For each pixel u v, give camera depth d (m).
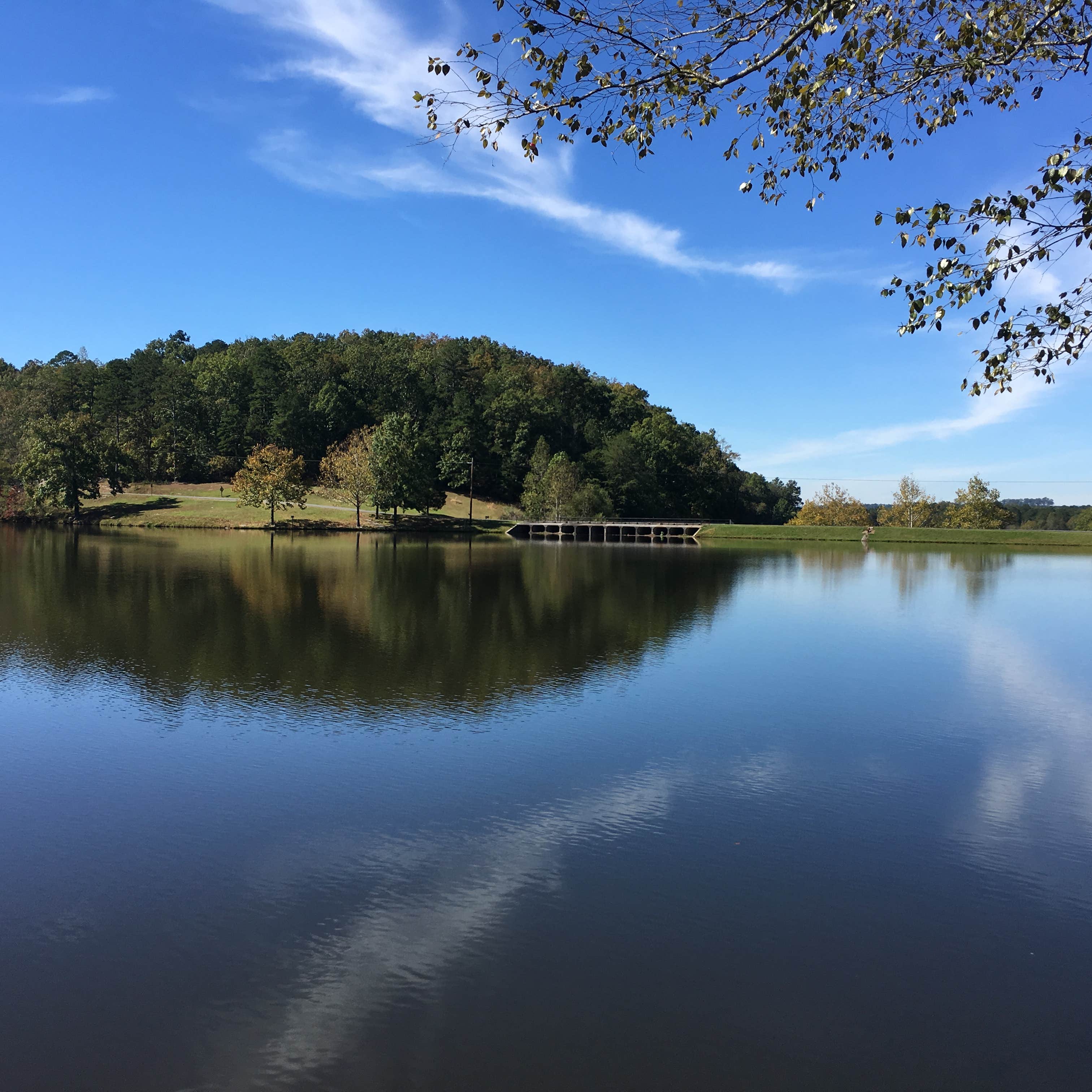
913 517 128.75
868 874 10.50
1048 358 9.46
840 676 22.45
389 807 12.48
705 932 8.98
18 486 101.50
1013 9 9.54
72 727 16.47
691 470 163.38
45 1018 7.40
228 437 134.50
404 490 102.50
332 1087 6.52
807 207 10.97
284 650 24.17
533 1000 7.69
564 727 17.02
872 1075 6.77
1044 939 8.98
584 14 9.19
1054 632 31.22
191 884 9.95
